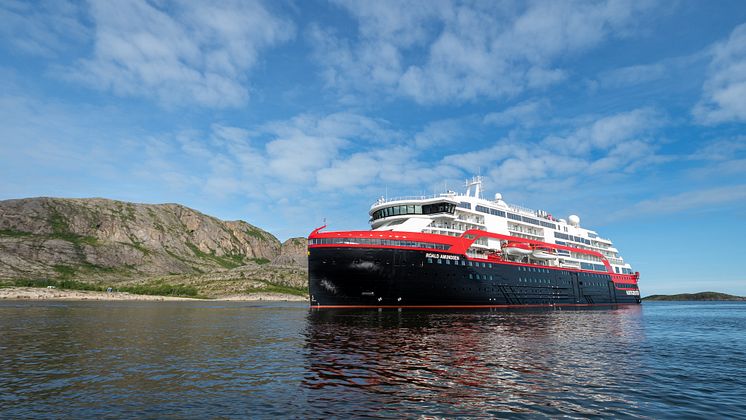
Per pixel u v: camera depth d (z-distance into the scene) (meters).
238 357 22.92
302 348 26.17
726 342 32.97
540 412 13.54
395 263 56.50
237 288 189.75
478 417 12.91
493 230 71.31
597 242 97.38
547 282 76.56
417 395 15.23
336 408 13.62
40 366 20.38
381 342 28.59
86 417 12.67
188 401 14.29
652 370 20.72
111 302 118.62
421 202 64.19
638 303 105.31
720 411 14.03
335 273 56.69
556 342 30.02
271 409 13.46
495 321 45.31
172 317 55.56
